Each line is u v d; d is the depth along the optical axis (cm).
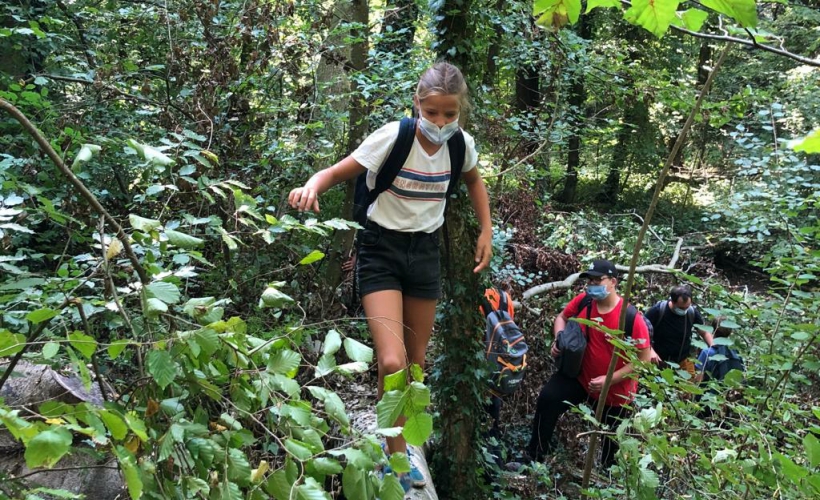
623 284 707
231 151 386
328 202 586
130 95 392
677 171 1403
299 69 448
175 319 150
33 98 338
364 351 156
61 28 480
